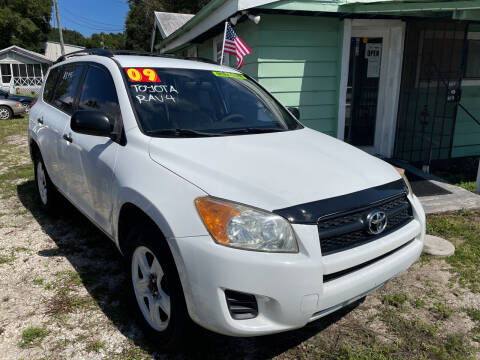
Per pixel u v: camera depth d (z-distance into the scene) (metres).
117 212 2.66
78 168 3.33
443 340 2.66
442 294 3.19
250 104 3.50
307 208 2.10
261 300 2.02
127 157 2.68
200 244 2.03
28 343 2.57
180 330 2.24
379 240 2.34
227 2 6.71
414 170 6.47
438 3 5.14
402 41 6.77
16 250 3.83
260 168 2.38
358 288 2.22
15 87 32.84
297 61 6.68
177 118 2.96
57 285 3.23
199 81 3.38
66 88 4.02
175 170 2.37
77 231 4.29
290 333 2.72
